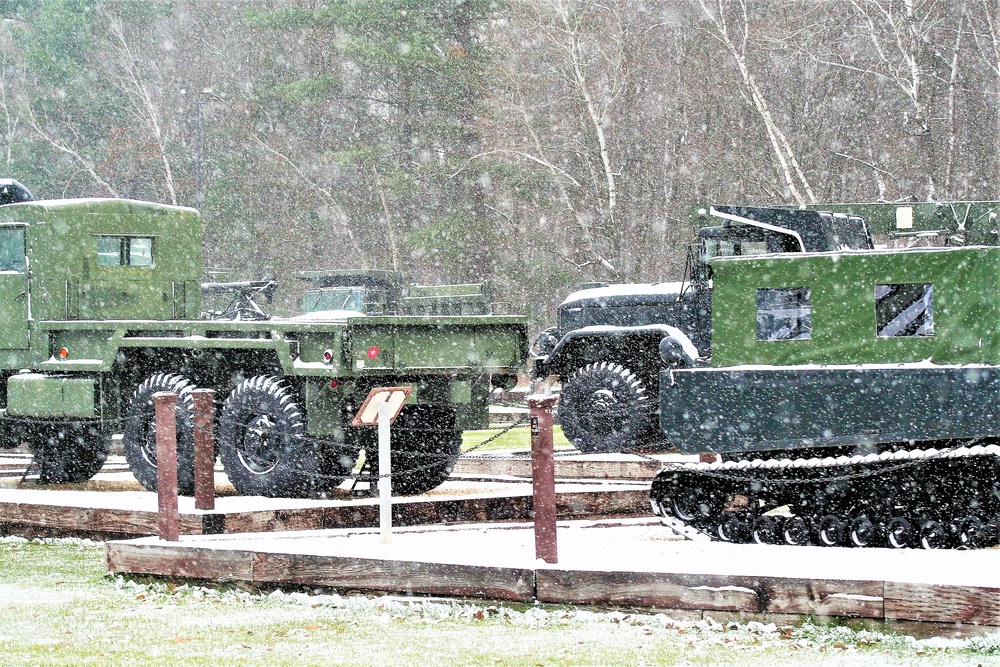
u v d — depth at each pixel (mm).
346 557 13484
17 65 78375
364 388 19922
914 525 15938
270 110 72188
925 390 15156
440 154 64938
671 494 17156
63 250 22250
